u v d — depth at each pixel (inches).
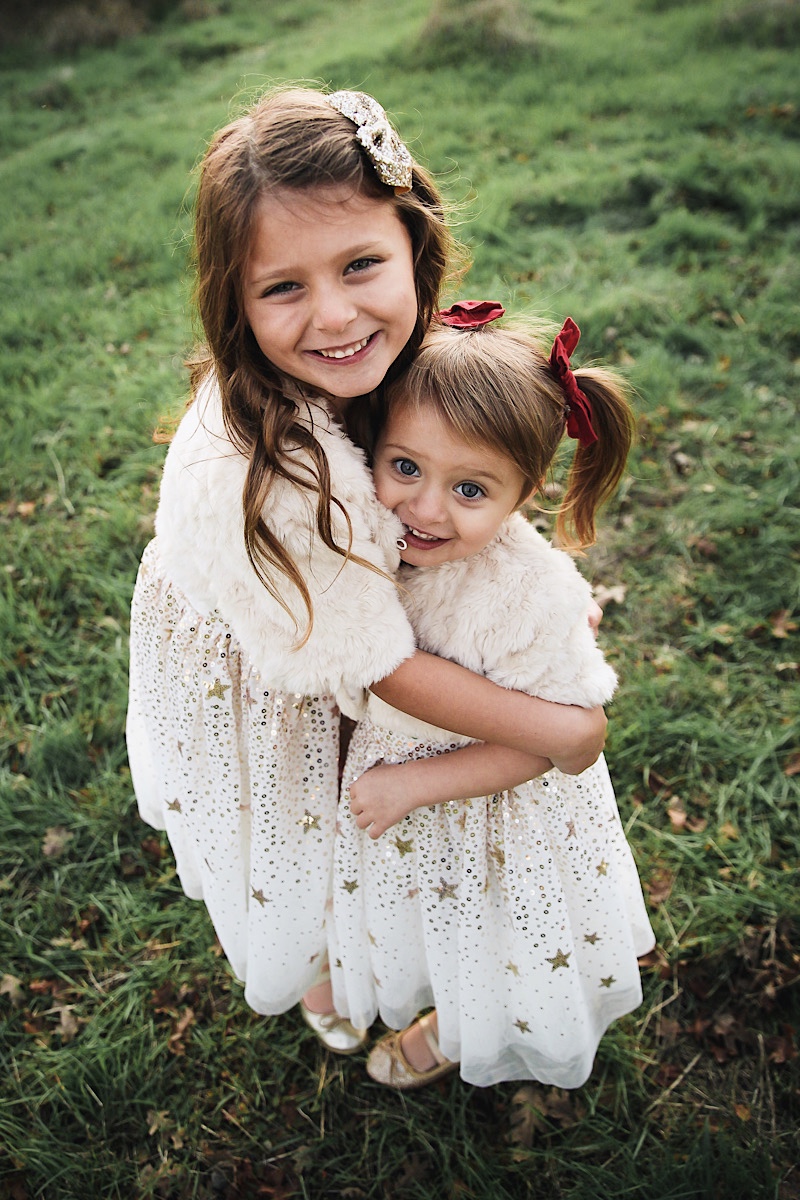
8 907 100.0
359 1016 75.6
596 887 67.7
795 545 133.7
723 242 207.3
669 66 302.5
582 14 353.7
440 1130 83.4
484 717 56.2
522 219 223.8
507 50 321.4
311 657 53.1
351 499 51.2
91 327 194.4
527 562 57.6
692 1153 78.5
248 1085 86.8
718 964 91.6
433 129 272.7
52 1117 84.0
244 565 51.4
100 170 284.4
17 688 120.3
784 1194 77.4
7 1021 90.8
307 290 48.4
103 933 98.5
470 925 65.2
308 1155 82.2
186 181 255.4
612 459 65.1
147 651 69.4
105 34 436.5
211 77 378.9
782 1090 83.6
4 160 317.1
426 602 57.6
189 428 54.6
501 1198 77.9
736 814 103.5
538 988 66.7
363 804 60.9
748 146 245.1
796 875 97.4
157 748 72.7
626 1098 83.4
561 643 56.9
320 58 348.2
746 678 118.2
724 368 170.6
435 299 58.5
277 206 46.1
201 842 70.3
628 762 108.9
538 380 55.6
